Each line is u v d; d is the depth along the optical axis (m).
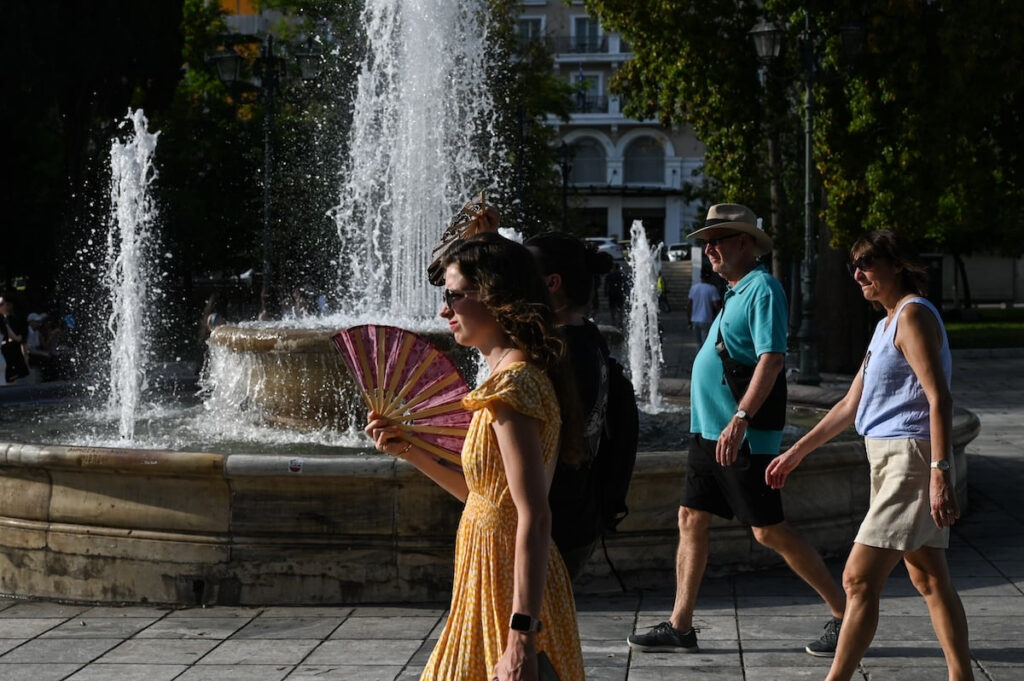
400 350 4.87
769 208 46.03
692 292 35.84
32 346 28.08
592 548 5.22
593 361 5.37
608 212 102.69
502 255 4.63
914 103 30.55
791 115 41.66
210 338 13.97
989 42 29.89
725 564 9.81
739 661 7.55
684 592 7.77
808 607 8.80
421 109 20.16
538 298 4.65
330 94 43.44
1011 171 34.97
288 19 57.53
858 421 6.61
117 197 21.59
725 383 7.52
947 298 85.12
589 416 5.28
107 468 9.17
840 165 31.80
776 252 40.53
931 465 6.20
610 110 100.50
